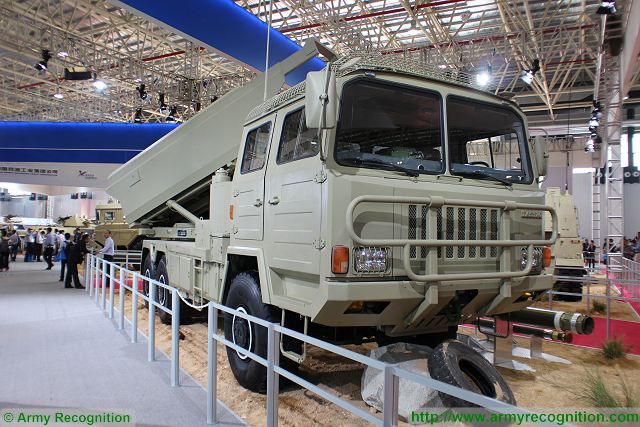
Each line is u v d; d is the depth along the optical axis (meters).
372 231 3.55
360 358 2.62
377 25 15.19
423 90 4.12
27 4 14.98
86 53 16.73
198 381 5.03
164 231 8.30
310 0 13.47
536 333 6.05
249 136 5.29
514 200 4.25
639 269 11.45
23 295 11.25
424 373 3.89
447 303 3.90
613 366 5.91
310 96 3.47
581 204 27.06
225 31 10.02
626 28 13.92
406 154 3.96
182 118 22.31
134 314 6.54
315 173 3.71
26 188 23.97
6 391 4.59
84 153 18.19
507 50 16.12
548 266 4.56
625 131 26.20
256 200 4.71
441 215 3.80
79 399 4.39
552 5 14.28
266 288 4.30
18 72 20.11
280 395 4.63
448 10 13.83
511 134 4.63
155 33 16.59
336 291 3.38
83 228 24.61
